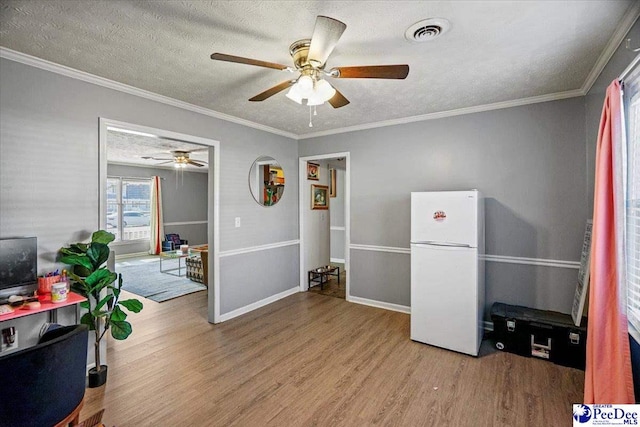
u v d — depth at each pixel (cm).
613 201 178
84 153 243
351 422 190
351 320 359
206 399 212
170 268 665
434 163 360
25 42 194
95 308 225
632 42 170
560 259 296
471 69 236
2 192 205
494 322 287
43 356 112
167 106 302
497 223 325
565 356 254
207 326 343
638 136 176
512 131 316
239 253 379
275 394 218
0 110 203
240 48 203
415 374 243
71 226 236
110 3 156
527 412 198
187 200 933
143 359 267
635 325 173
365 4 158
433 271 287
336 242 720
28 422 110
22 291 211
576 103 286
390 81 258
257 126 400
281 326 342
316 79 197
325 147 446
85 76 241
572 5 158
